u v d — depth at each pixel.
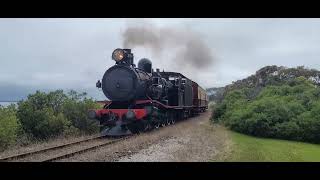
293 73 33.84
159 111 21.27
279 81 33.22
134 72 18.95
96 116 18.53
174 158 11.63
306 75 33.34
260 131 19.19
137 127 19.28
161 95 21.64
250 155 12.38
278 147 15.34
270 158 12.03
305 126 17.75
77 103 21.47
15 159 11.73
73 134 19.23
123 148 13.30
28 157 12.11
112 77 19.25
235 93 31.12
